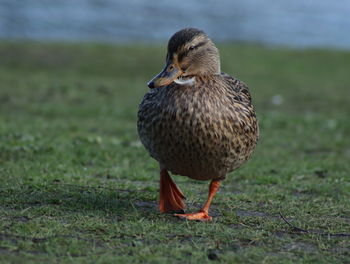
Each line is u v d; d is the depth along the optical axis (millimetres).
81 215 8469
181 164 8539
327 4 48344
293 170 12586
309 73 28562
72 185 10234
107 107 19875
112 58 28188
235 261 7047
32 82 23078
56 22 37219
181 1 46031
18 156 12328
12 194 9461
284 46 34906
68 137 14781
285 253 7473
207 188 10875
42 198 9273
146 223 8289
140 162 12789
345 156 14781
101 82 24359
